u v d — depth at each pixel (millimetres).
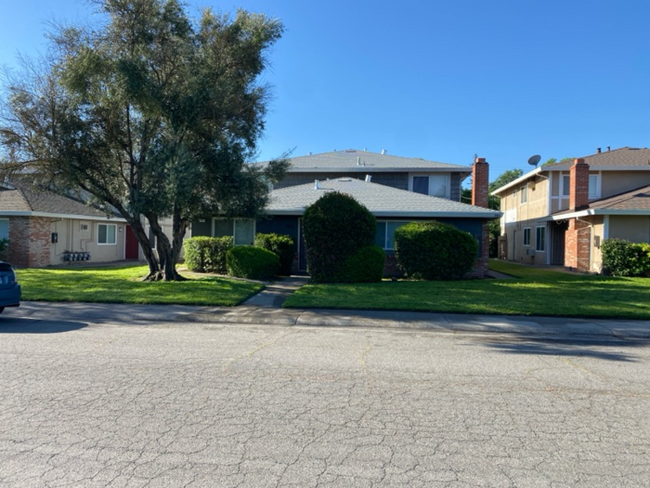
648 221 19094
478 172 25047
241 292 12836
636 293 12922
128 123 14211
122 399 4836
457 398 5023
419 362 6523
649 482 3340
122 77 12656
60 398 4848
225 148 14602
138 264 23344
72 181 13844
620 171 24156
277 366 6188
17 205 20594
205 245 18516
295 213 19359
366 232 15555
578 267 21031
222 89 14016
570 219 22344
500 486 3262
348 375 5824
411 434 4094
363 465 3531
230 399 4883
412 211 18781
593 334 8828
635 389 5410
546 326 9125
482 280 16484
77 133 13578
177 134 13898
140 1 13359
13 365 6055
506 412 4637
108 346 7215
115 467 3451
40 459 3557
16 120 13328
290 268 19172
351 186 23109
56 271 18266
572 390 5344
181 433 4039
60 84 12758
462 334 8711
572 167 22172
